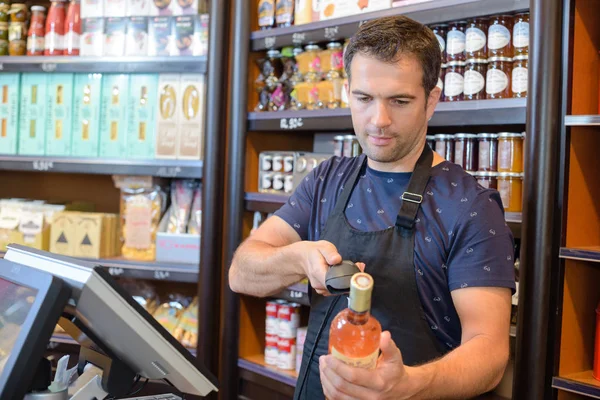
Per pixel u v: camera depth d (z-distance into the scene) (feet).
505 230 4.65
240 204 9.32
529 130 6.22
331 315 4.95
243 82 9.28
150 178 10.32
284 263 4.89
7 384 3.17
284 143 10.13
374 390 3.29
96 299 3.35
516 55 6.83
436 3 7.15
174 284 11.19
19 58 10.32
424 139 5.05
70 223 10.27
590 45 6.46
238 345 9.47
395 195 5.02
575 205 6.32
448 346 4.75
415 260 4.73
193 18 9.89
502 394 7.15
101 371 4.63
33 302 3.35
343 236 5.06
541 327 6.14
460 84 7.27
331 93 8.59
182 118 9.87
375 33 4.46
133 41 10.08
